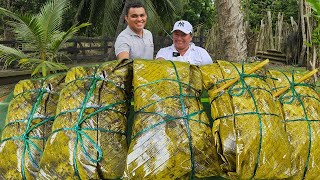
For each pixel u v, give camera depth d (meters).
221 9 6.10
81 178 2.37
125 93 2.57
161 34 24.09
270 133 2.38
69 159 2.38
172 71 2.53
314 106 2.63
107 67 2.61
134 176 2.28
